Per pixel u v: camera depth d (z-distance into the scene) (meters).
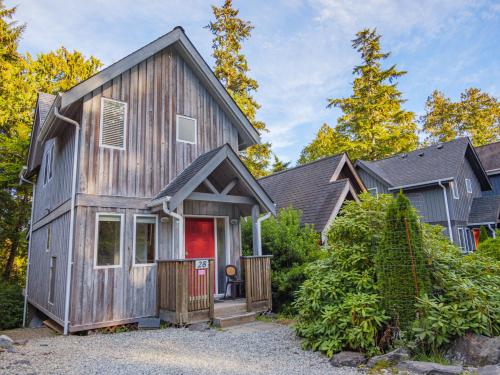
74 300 7.49
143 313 8.28
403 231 5.50
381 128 28.55
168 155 9.48
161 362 5.01
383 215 6.44
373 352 5.01
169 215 8.83
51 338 7.13
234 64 24.36
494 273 6.31
